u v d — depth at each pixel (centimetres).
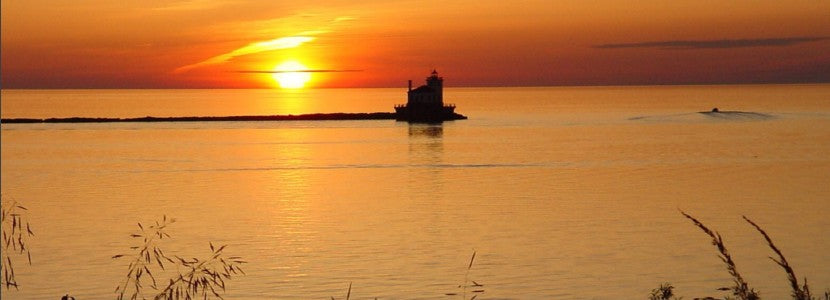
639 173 11331
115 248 6078
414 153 14488
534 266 5519
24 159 13612
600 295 4744
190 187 10094
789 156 13625
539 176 10988
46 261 5519
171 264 5388
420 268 5497
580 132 19875
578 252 5975
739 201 8712
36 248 5981
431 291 4875
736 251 5959
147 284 4831
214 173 11662
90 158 13800
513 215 7769
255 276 5241
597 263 5603
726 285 4900
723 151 14650
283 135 19050
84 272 5191
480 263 5628
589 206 8319
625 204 8456
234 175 11412
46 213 7950
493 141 17075
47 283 4888
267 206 8481
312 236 6750
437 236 6681
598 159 13262
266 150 15300
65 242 6297
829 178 10619
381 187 10012
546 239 6512
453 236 6669
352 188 9944
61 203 8688
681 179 10631
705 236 6594
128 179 10925
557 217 7619
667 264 5547
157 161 13312
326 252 6041
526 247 6197
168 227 7194
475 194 9244
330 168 12275
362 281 5119
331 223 7400
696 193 9338
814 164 12325
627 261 5666
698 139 17575
